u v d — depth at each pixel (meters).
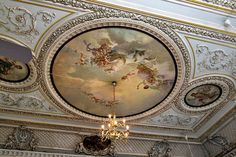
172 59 6.39
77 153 8.81
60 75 6.62
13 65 6.20
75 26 5.45
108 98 7.52
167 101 7.71
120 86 7.12
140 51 6.12
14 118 7.99
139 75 6.82
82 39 5.74
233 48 6.36
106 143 9.05
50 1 5.02
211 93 7.73
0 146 7.97
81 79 6.79
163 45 6.02
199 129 9.46
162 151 9.77
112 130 6.66
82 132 8.84
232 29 5.88
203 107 8.24
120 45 5.94
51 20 5.35
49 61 6.15
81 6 5.16
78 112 7.93
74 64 6.34
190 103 8.06
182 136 9.72
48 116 8.08
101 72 6.63
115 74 6.72
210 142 9.78
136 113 8.18
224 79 7.19
